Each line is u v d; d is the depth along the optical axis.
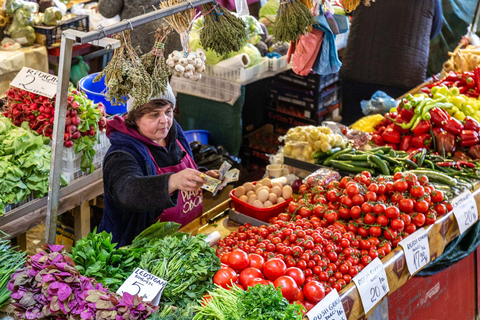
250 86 5.94
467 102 4.19
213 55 5.00
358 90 6.00
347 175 3.51
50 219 2.37
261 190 3.28
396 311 3.06
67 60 2.08
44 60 5.77
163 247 2.30
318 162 3.67
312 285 2.30
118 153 2.78
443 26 6.68
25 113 3.51
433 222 2.96
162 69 2.26
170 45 4.94
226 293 2.10
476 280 3.87
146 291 2.10
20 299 1.98
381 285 2.60
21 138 3.32
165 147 3.08
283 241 2.64
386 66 5.73
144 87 2.18
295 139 3.73
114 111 4.16
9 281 2.07
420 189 2.92
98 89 4.54
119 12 5.06
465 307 3.77
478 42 5.68
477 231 3.59
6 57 5.36
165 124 2.86
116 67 2.15
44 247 2.21
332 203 2.99
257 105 6.14
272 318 1.91
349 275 2.51
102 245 2.30
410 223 2.88
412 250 2.81
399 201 2.90
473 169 3.55
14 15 5.63
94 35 2.01
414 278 3.17
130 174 2.67
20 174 3.24
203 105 5.34
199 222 3.18
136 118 2.85
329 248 2.55
